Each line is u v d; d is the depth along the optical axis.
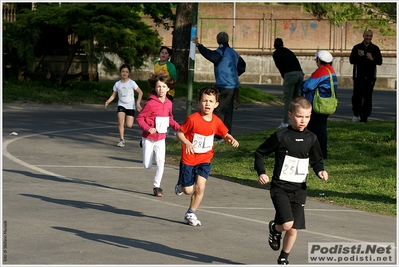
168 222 10.40
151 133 12.23
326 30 59.50
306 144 8.16
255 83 59.59
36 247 8.63
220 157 17.48
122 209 11.23
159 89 12.52
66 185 13.20
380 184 14.39
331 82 16.14
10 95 31.92
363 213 11.82
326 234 9.98
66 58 37.66
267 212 11.45
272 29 60.50
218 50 19.53
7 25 34.44
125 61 33.97
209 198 12.52
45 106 31.25
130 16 34.06
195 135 10.27
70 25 33.56
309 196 13.24
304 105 8.12
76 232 9.50
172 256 8.47
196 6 19.58
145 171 15.32
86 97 33.53
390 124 24.06
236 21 60.84
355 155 17.70
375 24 58.12
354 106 25.30
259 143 19.38
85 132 22.05
